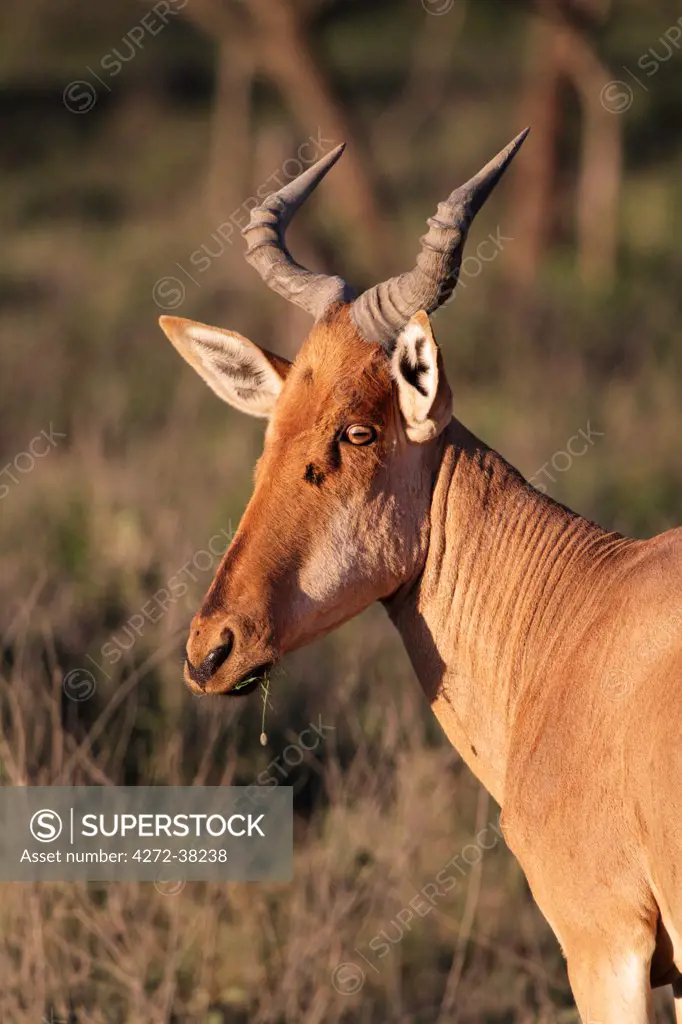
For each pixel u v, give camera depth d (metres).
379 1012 20.30
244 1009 20.03
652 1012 13.03
